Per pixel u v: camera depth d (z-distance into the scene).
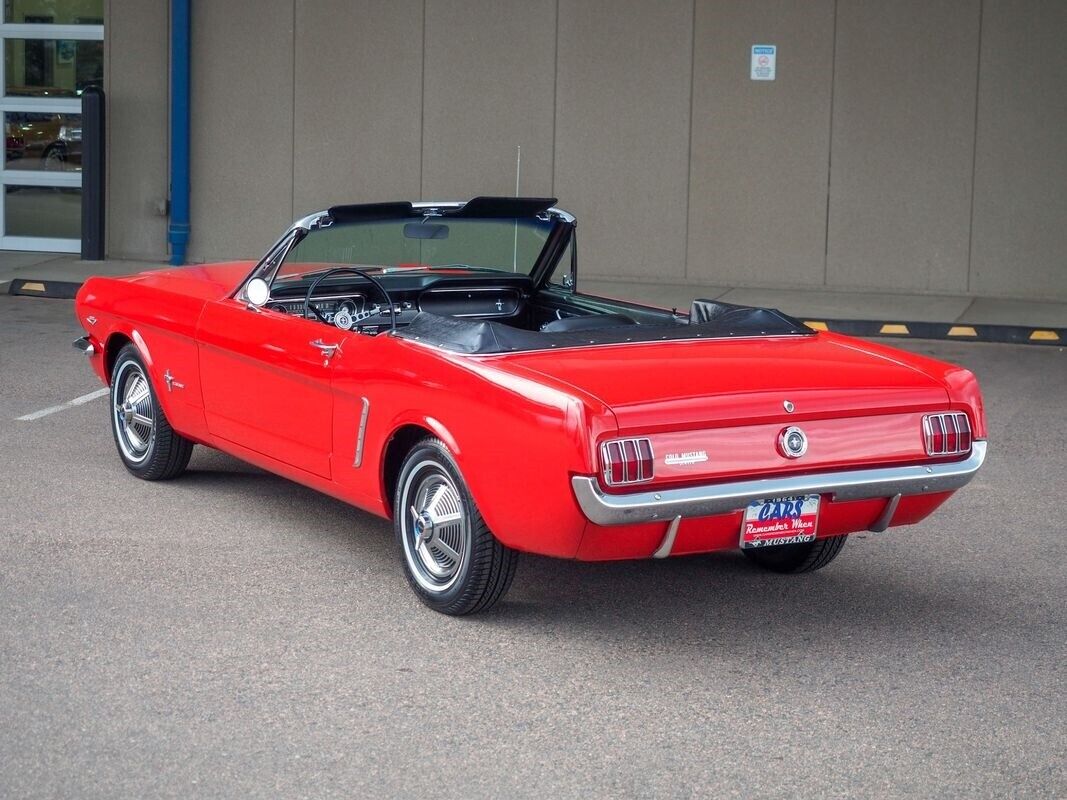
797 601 5.41
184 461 6.87
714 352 5.09
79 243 16.03
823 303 13.48
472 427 4.75
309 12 14.96
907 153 13.97
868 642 4.96
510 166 14.83
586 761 3.97
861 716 4.32
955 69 13.76
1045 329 12.01
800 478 4.64
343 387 5.38
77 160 15.92
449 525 5.06
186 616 5.05
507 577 4.97
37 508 6.39
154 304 6.61
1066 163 13.66
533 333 5.07
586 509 4.39
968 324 12.24
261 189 15.32
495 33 14.63
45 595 5.22
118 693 4.35
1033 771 3.97
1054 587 5.62
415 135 14.96
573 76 14.55
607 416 4.38
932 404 4.87
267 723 4.17
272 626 4.98
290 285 6.16
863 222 14.16
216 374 6.21
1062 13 13.48
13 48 15.88
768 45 14.10
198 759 3.92
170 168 15.42
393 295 6.45
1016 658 4.84
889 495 4.81
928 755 4.06
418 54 14.82
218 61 15.20
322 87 15.05
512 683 4.53
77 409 8.55
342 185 15.17
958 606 5.38
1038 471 7.57
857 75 13.96
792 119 14.16
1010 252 13.91
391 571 5.64
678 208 14.53
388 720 4.21
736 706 4.38
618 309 6.36
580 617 5.17
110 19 15.27
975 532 6.40
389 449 5.30
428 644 4.85
